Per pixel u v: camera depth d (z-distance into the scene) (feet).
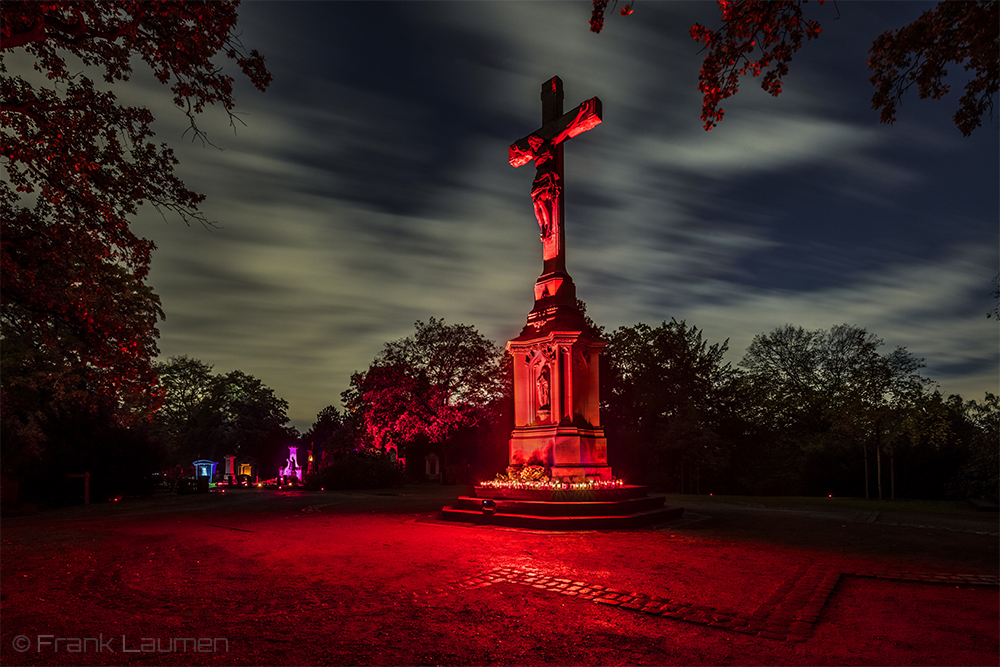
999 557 30.19
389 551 31.45
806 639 17.19
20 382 87.61
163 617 18.88
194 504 77.05
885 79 21.50
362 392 133.28
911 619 19.16
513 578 24.84
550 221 55.57
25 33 29.63
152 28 34.01
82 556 30.07
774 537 37.22
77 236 40.19
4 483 76.28
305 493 101.50
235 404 228.43
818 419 133.69
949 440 86.07
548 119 57.72
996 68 19.65
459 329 134.82
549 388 50.11
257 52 35.14
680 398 125.49
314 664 14.94
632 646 16.58
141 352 44.19
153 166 40.14
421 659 15.40
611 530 40.32
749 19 19.99
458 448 173.99
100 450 85.66
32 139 36.29
